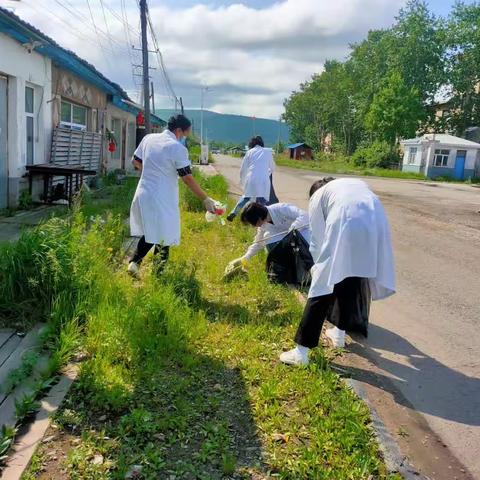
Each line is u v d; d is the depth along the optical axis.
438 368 4.01
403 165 42.44
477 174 38.72
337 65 68.88
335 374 3.58
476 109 47.16
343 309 3.83
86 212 8.38
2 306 4.04
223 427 2.84
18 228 7.56
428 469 2.74
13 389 3.05
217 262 6.11
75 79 13.03
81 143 13.45
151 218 5.11
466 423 3.24
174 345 3.71
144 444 2.68
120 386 3.09
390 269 3.65
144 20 17.77
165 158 5.08
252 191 8.63
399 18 49.59
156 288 4.55
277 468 2.57
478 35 45.31
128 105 19.28
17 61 9.22
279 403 3.18
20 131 9.52
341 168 46.16
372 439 2.86
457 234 10.20
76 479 2.38
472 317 5.24
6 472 2.37
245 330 4.18
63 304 3.95
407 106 43.59
